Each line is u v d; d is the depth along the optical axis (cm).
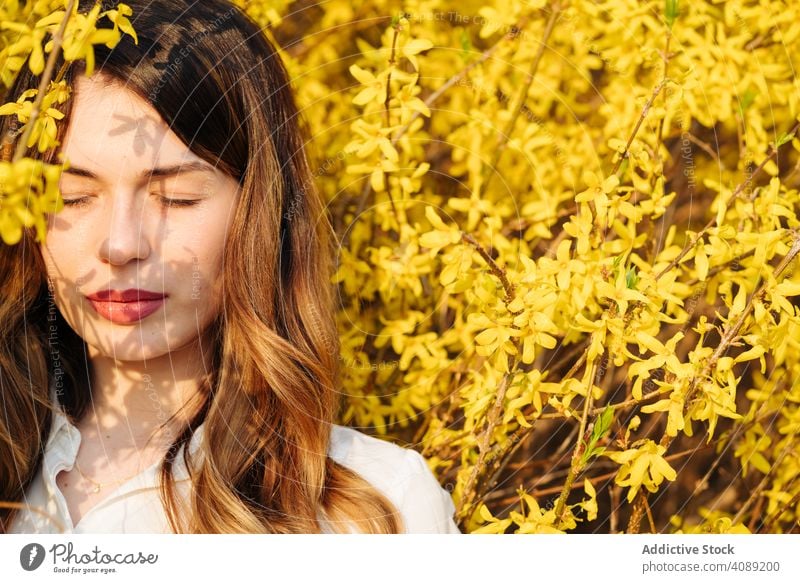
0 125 78
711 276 97
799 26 110
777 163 111
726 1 109
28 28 83
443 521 83
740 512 100
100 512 74
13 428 76
